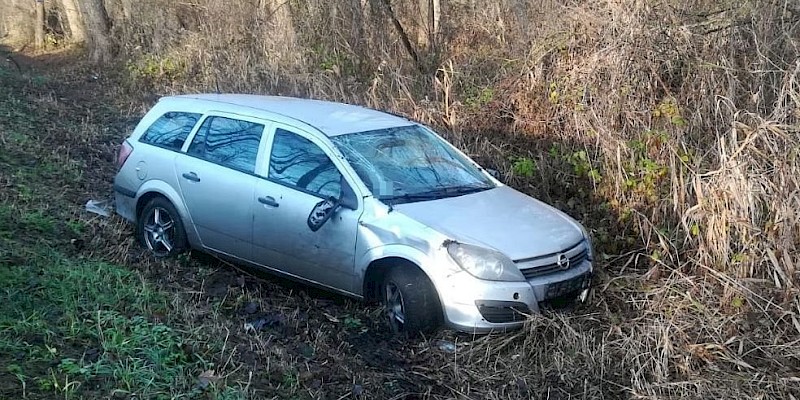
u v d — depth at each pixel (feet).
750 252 20.03
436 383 16.84
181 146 23.15
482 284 17.67
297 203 20.02
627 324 18.69
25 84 61.41
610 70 28.94
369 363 17.37
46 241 22.22
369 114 22.94
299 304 20.34
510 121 32.53
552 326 18.11
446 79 34.96
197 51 56.90
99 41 78.18
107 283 19.25
